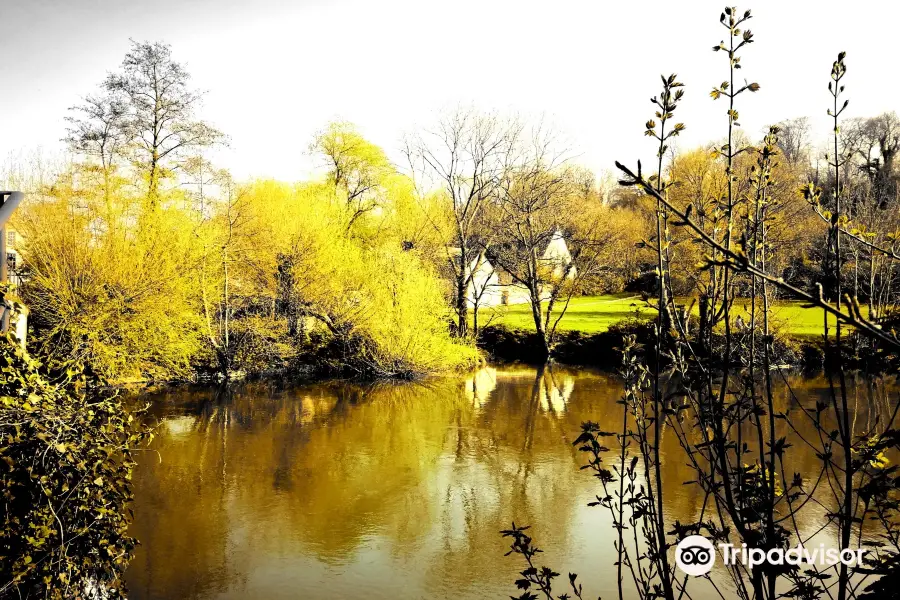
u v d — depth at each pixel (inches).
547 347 1072.2
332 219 1044.5
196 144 1024.2
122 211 787.4
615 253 1075.3
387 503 368.8
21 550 145.9
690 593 237.9
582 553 295.0
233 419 589.6
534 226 1123.3
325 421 586.2
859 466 91.0
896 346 57.5
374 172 1325.0
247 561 290.0
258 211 982.4
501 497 377.4
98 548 167.3
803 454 386.0
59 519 151.0
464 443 505.0
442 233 1183.6
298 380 838.5
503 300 1457.9
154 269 729.0
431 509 358.3
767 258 182.1
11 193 164.9
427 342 885.8
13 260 628.7
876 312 100.9
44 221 702.5
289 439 516.7
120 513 178.5
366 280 914.7
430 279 926.4
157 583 267.7
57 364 181.9
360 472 427.8
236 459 457.1
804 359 812.0
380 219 1306.6
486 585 267.0
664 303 113.3
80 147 960.3
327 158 1328.7
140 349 735.1
